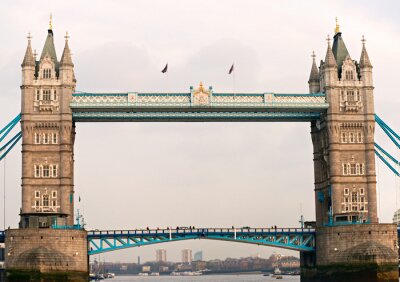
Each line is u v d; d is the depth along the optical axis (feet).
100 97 412.77
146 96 415.23
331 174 421.59
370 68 433.89
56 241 371.97
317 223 451.12
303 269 453.58
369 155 425.28
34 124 404.98
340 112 426.92
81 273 378.53
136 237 411.95
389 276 386.93
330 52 432.66
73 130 428.15
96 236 406.82
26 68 408.26
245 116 431.84
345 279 395.75
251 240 422.00
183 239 414.41
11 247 370.32
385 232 398.21
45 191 400.67
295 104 424.05
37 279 358.84
